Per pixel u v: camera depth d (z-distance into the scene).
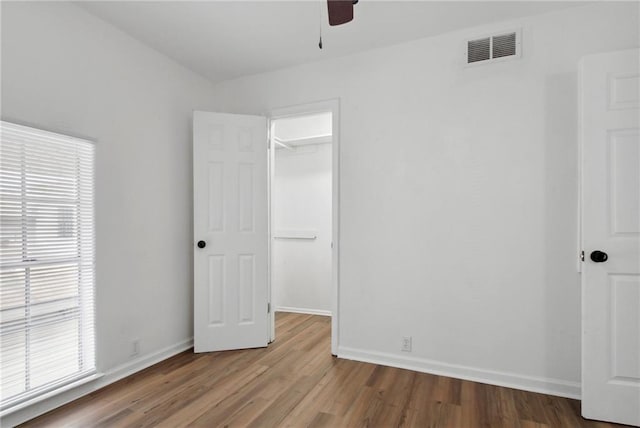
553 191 2.25
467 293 2.46
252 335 3.07
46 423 1.88
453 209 2.51
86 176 2.26
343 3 1.39
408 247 2.64
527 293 2.31
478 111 2.44
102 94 2.35
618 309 1.93
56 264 2.08
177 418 1.94
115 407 2.05
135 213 2.59
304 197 4.34
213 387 2.31
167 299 2.86
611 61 1.94
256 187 3.12
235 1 2.15
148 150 2.70
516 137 2.34
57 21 2.09
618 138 1.93
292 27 2.46
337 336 2.87
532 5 2.19
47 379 2.03
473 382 2.40
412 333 2.62
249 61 2.98
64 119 2.12
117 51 2.46
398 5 2.19
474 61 2.45
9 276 1.87
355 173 2.82
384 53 2.73
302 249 4.33
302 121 4.25
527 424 1.89
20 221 1.92
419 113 2.62
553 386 2.23
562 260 2.22
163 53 2.84
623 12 2.11
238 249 3.05
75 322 2.18
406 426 1.87
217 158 3.01
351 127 2.84
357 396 2.19
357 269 2.81
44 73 2.02
